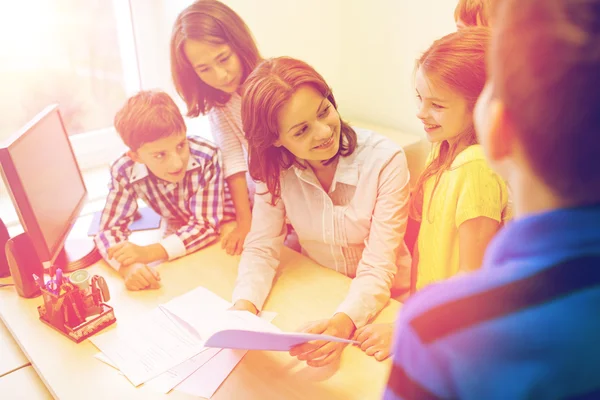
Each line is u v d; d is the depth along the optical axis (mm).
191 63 1496
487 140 405
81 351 1082
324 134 1100
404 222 1259
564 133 342
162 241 1413
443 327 398
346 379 978
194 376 1000
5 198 1901
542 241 374
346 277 1308
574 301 356
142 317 1171
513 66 359
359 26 2191
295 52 2180
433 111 1076
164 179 1485
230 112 1631
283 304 1210
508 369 370
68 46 1989
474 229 1063
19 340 1123
